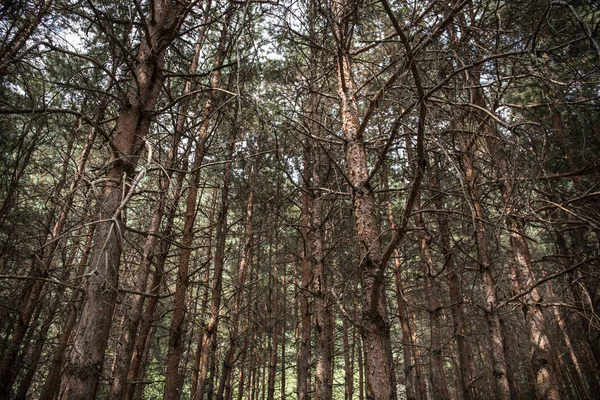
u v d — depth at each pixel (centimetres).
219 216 707
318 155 833
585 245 595
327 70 609
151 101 442
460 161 379
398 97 390
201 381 692
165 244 723
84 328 322
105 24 509
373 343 359
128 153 395
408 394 924
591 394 1029
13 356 523
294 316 1465
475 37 410
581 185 600
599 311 568
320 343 691
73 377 306
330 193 507
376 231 411
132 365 629
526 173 328
